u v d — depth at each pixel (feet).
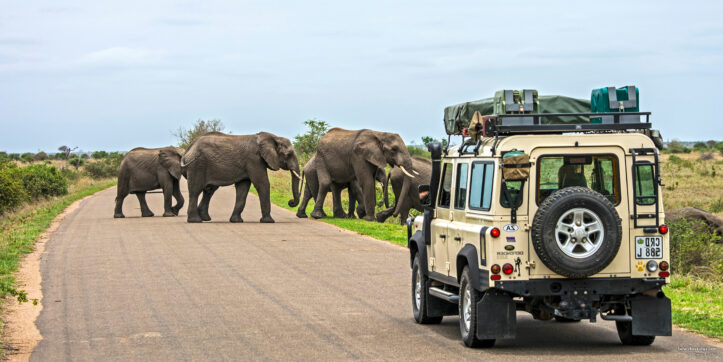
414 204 98.27
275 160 98.32
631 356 31.09
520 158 30.55
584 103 36.86
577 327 38.40
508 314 31.37
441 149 36.60
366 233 83.87
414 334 36.27
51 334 36.78
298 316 40.57
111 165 269.03
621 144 31.30
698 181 187.62
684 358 30.60
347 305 43.68
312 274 55.06
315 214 106.63
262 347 33.58
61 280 53.36
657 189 31.27
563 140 31.12
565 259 29.63
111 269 58.08
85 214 114.93
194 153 98.89
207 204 102.73
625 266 31.01
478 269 31.83
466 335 32.96
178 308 42.96
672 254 56.80
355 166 101.91
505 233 30.68
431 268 37.96
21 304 44.68
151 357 32.01
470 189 33.47
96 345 34.37
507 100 34.50
